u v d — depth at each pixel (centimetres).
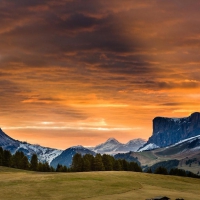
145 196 7594
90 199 7100
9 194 7569
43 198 7162
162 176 12475
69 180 9750
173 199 7162
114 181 9912
